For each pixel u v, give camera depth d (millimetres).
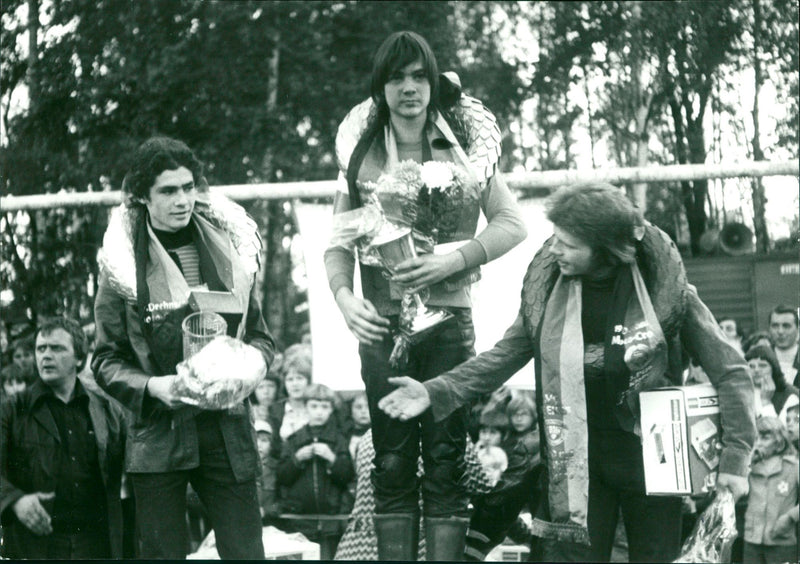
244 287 4352
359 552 4914
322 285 7629
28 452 4797
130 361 4312
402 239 4105
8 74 6082
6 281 7129
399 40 4258
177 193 4219
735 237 7871
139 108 9125
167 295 4203
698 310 4035
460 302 4270
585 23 11742
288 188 6953
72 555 4789
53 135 6793
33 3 6020
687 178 6723
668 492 3885
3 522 4746
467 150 4340
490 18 13477
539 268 4176
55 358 4816
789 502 5199
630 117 9641
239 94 12305
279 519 6785
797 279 7551
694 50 7441
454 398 4109
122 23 7930
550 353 4012
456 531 4172
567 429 3979
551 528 4020
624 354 3898
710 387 3975
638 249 4008
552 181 6941
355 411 7102
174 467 4266
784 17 6496
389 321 4281
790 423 5477
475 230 4336
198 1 10617
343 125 4410
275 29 12758
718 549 3887
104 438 4867
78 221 7605
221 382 4043
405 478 4230
